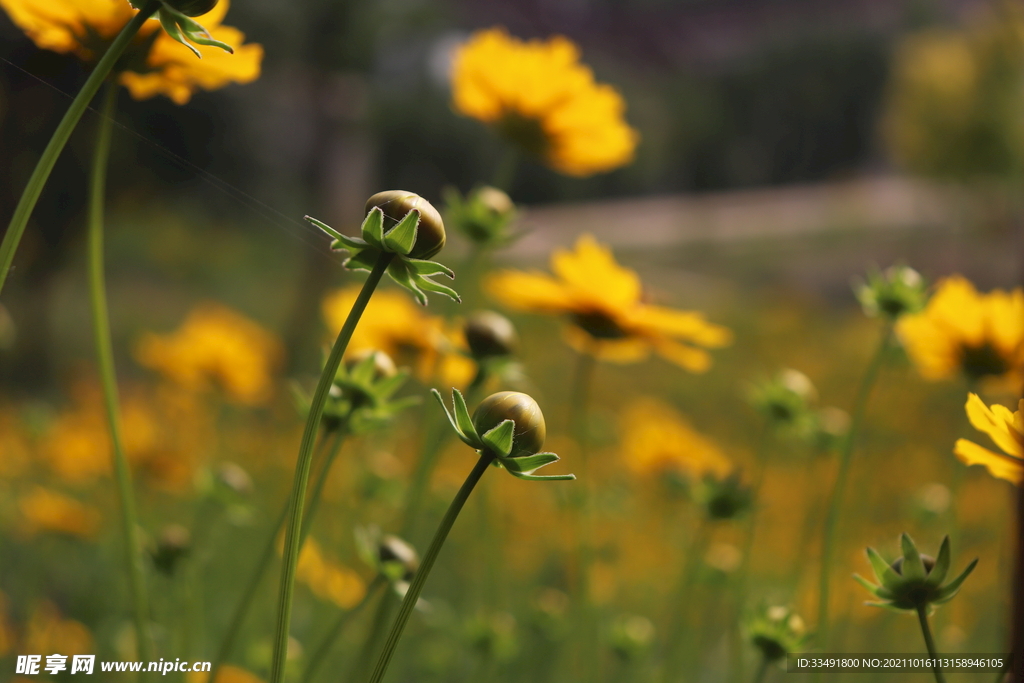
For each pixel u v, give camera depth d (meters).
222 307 3.39
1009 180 5.23
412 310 0.59
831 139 9.41
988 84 5.36
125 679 0.49
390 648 0.32
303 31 2.77
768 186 9.36
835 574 0.85
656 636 0.86
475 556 0.75
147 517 0.86
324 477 0.39
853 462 1.00
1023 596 0.37
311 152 3.16
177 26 0.32
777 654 0.44
